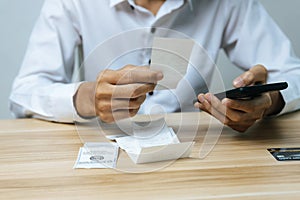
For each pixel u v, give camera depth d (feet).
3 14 3.88
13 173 1.61
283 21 3.92
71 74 3.04
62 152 1.85
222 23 3.08
